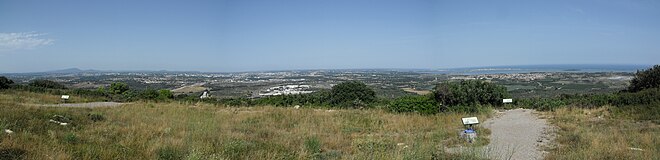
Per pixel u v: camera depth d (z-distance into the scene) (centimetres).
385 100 2467
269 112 1912
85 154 749
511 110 2133
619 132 1267
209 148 877
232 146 909
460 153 912
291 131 1366
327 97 2555
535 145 1091
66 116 1389
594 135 1166
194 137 1063
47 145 800
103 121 1403
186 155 803
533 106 2255
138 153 813
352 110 2073
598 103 2070
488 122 1619
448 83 2220
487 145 1095
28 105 1848
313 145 986
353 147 1016
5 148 733
